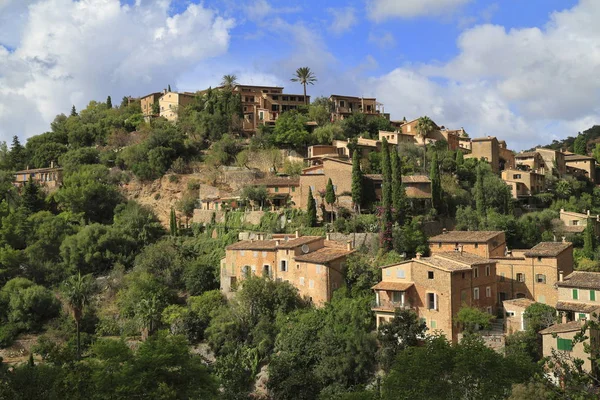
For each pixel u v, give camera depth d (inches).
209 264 4377.5
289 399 2760.8
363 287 3341.5
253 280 3538.4
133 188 5767.7
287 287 3521.2
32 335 3978.8
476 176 5017.2
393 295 3051.2
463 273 3011.8
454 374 1686.8
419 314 3006.9
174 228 4965.6
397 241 3705.7
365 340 2827.3
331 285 3353.8
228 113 6555.1
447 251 3462.1
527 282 3312.0
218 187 5506.9
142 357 2047.2
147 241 4928.6
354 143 5388.8
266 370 3053.6
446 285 2913.4
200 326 3585.1
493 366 1695.4
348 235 4001.0
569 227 4498.0
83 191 5447.8
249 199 4867.1
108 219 5526.6
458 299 2955.2
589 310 2588.6
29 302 4025.6
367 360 2802.7
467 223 4242.1
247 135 6486.2
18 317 4003.4
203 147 6284.5
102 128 6904.5
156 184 5713.6
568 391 991.0
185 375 2079.2
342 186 4534.9
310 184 4648.1
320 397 2426.2
